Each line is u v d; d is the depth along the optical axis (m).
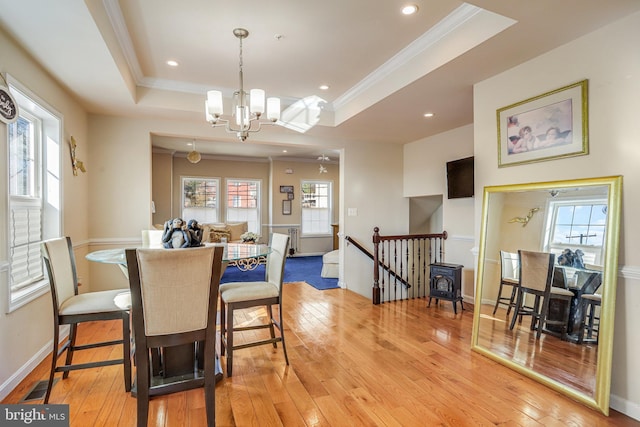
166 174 7.22
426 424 1.81
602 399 1.91
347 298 4.47
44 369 2.38
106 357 2.57
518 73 2.54
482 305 2.76
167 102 3.53
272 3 2.18
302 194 8.63
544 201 2.37
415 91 3.09
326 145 5.04
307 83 3.60
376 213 5.35
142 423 1.56
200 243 2.40
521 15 1.91
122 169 3.82
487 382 2.26
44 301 2.57
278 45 2.75
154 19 2.36
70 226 3.12
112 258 2.23
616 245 1.93
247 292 2.40
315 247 8.76
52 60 2.40
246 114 2.77
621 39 1.94
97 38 2.10
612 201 1.95
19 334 2.20
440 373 2.38
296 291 4.85
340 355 2.67
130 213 3.84
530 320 2.40
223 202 8.17
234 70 3.23
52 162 2.83
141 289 1.55
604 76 2.02
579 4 1.80
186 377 2.19
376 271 4.26
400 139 5.16
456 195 4.17
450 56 2.46
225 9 2.24
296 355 2.66
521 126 2.52
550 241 2.31
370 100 3.52
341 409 1.94
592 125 2.09
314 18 2.36
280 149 7.10
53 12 1.81
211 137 4.30
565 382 2.13
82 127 3.50
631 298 1.91
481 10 2.21
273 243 2.80
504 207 2.64
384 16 2.34
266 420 1.84
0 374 1.99
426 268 5.68
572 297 2.15
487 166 2.81
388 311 3.89
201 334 1.68
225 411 1.92
